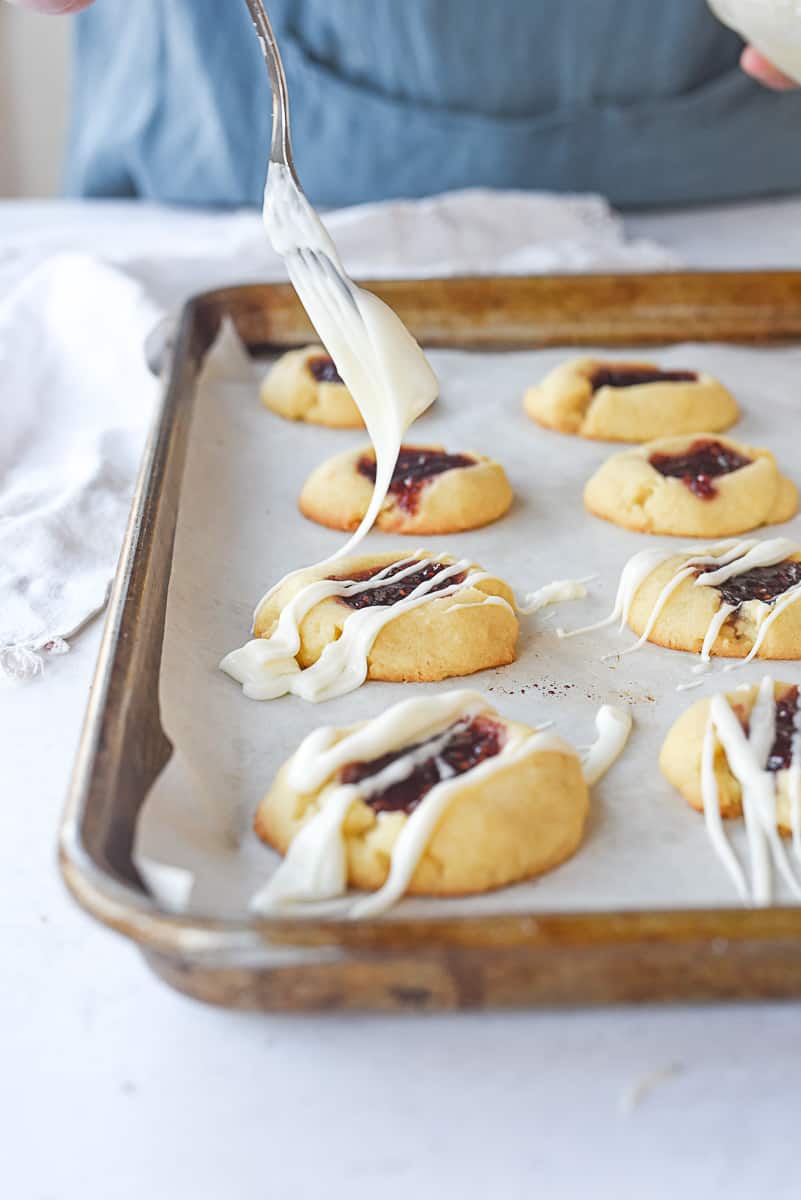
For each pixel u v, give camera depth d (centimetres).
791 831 35
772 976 30
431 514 47
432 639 41
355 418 53
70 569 45
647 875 34
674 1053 31
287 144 39
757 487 48
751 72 58
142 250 62
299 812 34
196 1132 30
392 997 30
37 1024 32
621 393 52
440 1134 30
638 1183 29
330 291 40
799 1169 29
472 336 57
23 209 74
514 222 66
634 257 63
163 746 36
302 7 68
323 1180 29
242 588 44
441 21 67
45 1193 29
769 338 57
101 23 76
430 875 33
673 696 40
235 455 51
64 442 54
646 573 43
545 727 39
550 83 69
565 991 30
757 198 75
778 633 41
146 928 29
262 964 29
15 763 38
